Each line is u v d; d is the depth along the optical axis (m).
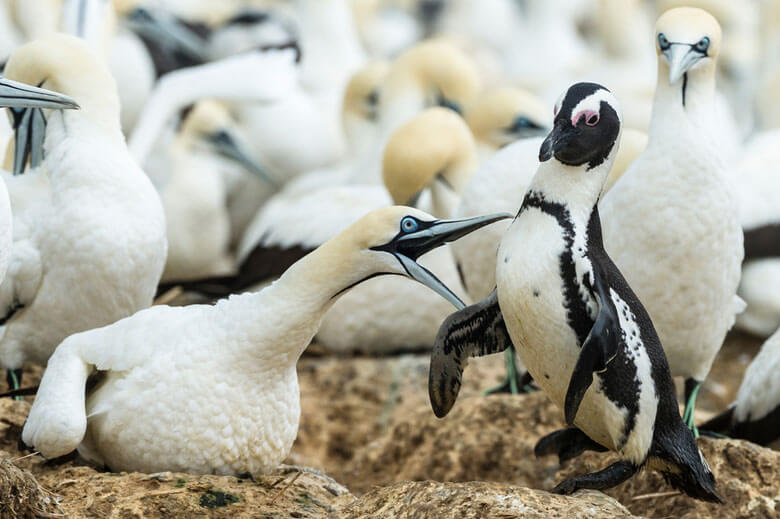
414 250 11.63
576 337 10.96
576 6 40.34
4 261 11.84
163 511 11.18
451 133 17.61
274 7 33.16
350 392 17.58
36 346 14.12
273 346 11.71
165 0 29.16
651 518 12.86
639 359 11.05
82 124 14.02
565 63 35.47
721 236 13.18
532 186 11.12
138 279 14.05
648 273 13.19
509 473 14.49
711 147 13.18
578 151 10.88
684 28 13.29
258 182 26.14
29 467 12.15
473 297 16.16
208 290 19.66
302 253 19.28
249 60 21.55
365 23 39.03
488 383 17.30
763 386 14.48
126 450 11.82
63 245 13.65
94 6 18.89
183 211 23.11
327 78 28.89
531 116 20.16
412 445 15.33
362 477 15.46
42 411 11.60
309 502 11.79
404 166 17.42
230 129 24.52
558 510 10.54
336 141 26.73
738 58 35.47
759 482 12.96
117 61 24.89
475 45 41.75
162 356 11.78
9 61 14.41
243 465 11.94
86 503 11.18
